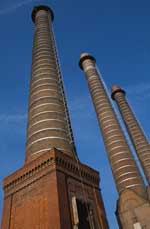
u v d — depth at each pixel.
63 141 20.69
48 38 32.28
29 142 21.28
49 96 24.05
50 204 15.78
